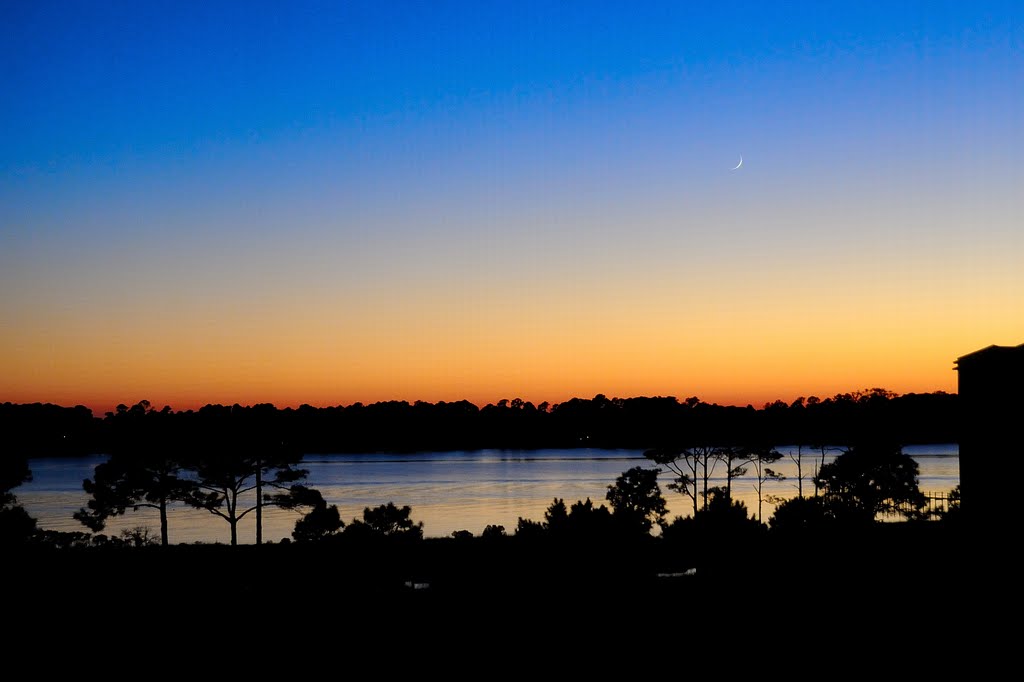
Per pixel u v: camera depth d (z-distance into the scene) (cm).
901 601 3167
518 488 14612
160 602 3766
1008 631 2703
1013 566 3553
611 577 4100
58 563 5156
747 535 4750
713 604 3350
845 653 2577
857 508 5631
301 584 4284
